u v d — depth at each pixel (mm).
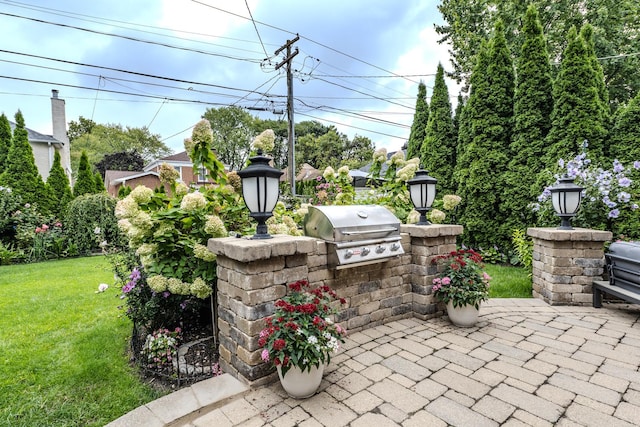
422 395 1882
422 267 3162
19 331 2979
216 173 2877
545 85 5434
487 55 6062
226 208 2875
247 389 1932
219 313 2297
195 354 2506
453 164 7195
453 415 1693
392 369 2191
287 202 7223
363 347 2545
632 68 8688
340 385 2002
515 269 5438
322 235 2670
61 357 2473
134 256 3121
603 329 2867
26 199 8492
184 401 1796
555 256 3578
